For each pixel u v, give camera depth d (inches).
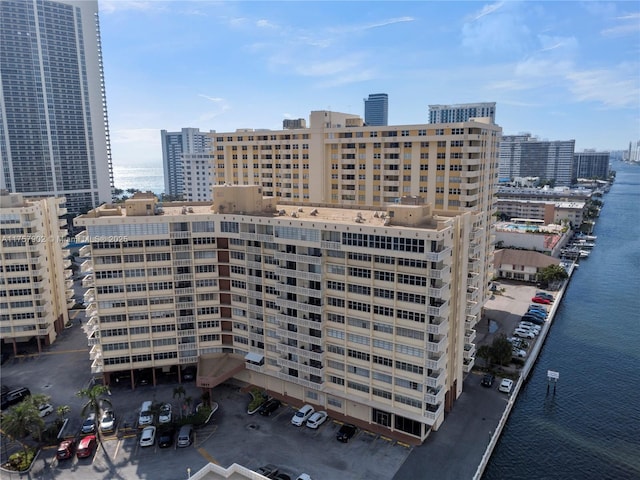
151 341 3243.1
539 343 4097.0
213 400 3164.4
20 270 3757.4
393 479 2412.6
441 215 3019.2
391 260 2603.3
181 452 2642.7
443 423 2881.4
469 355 3346.5
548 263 5930.1
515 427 2999.5
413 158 4158.5
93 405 2768.2
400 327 2620.6
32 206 3784.5
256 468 2486.5
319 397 3034.0
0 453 2655.0
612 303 5364.2
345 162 4574.3
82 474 2472.9
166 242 3196.4
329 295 2854.3
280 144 4980.3
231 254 3255.4
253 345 3260.3
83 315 4699.8
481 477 2524.6
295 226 2871.6
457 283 2866.6
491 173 4392.2
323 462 2544.3
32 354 3873.0
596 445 2842.0
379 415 2822.3
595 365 3860.7
